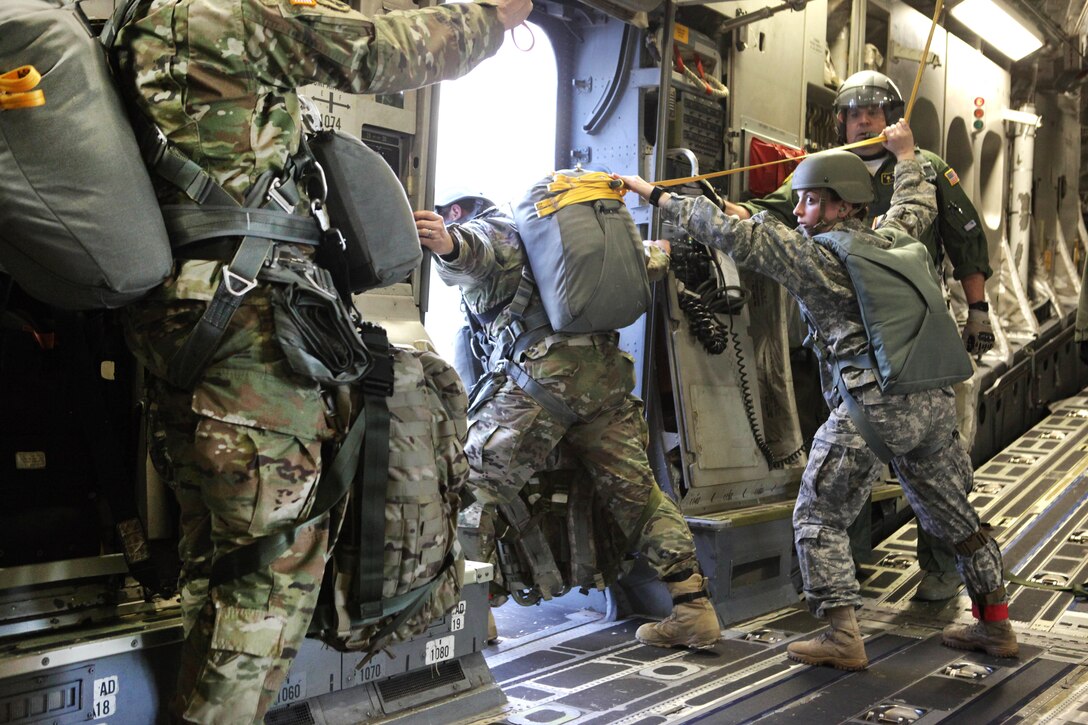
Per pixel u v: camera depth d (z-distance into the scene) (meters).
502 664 3.88
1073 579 4.83
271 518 2.04
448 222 4.01
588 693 3.49
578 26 4.97
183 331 2.03
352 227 2.24
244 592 2.05
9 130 1.76
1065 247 9.04
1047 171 9.02
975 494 6.13
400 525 2.27
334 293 2.16
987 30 7.43
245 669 2.02
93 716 2.30
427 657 3.08
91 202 1.82
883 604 4.81
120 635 2.35
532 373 3.77
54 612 2.40
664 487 4.72
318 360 2.08
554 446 3.86
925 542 4.82
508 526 3.98
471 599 3.24
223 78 2.02
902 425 3.66
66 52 1.82
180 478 2.22
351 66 2.12
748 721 3.20
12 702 2.15
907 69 6.94
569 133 5.04
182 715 2.04
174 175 2.01
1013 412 7.43
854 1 6.43
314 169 2.19
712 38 5.32
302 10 2.04
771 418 5.54
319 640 2.52
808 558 3.86
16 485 2.35
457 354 4.47
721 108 5.30
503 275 3.74
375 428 2.24
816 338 3.98
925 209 4.22
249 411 2.03
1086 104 9.84
